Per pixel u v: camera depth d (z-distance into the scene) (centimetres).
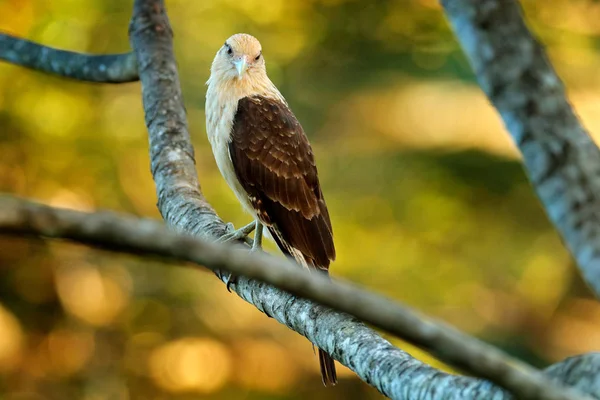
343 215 1532
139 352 1608
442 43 1716
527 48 409
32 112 1388
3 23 1352
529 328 1688
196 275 1571
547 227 1683
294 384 1678
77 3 1370
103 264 1559
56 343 1579
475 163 1686
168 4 1497
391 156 1684
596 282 383
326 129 1731
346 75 1753
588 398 268
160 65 753
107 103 1442
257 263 277
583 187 394
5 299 1579
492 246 1619
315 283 278
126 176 1473
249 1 1522
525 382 268
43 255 1540
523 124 406
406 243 1537
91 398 1562
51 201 1431
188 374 1627
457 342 270
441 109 1825
